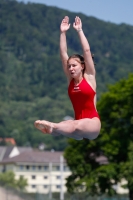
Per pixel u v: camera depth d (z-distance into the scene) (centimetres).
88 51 1822
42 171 19488
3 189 7206
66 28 1914
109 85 8631
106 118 8425
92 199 8225
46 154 19988
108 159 8400
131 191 8138
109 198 8550
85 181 8350
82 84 1838
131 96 8244
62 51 1905
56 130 1691
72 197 8250
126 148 8194
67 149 8631
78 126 1745
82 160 8475
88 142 8450
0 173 17812
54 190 19288
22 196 7406
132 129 8225
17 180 17612
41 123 1652
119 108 8319
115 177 8181
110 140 8244
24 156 19725
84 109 1848
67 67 1856
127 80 8400
